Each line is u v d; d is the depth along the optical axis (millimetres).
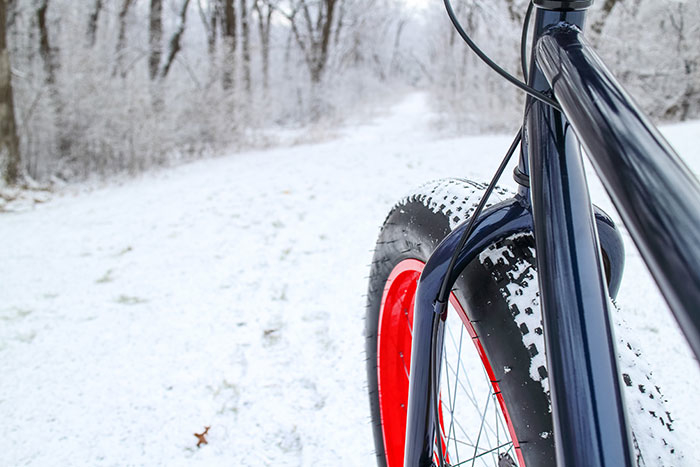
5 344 3180
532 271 864
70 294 3963
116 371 2820
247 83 20141
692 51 14000
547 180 646
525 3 15938
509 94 18469
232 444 2193
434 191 1183
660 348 2490
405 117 34031
